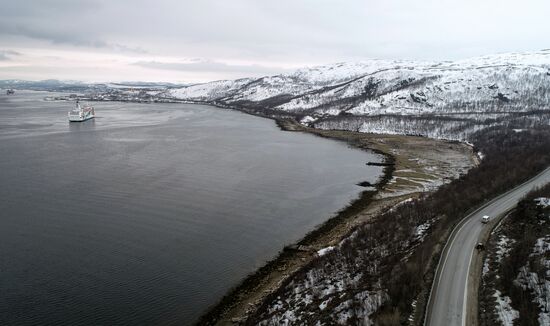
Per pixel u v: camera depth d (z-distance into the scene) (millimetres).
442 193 72688
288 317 39562
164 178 93688
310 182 93500
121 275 49812
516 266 40375
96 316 42031
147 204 75250
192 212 71625
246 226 66000
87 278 49000
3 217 68000
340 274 46562
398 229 56750
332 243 59250
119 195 80250
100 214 69875
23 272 50156
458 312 35844
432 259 45125
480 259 44844
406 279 39938
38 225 64812
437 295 38438
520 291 36344
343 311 37844
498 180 73750
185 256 55094
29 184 87500
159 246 57969
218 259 54469
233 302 44781
